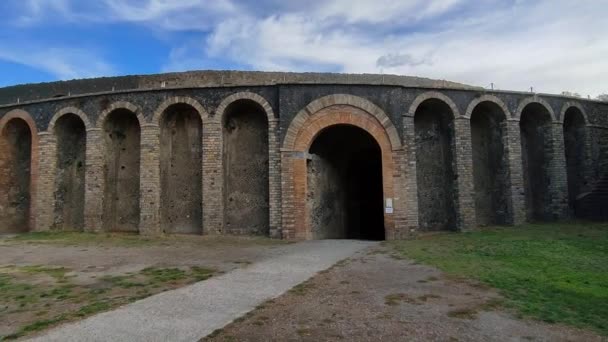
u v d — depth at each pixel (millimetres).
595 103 21234
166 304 7172
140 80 21734
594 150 20844
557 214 19438
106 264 11164
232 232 17328
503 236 15234
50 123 18656
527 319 6461
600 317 6582
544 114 19969
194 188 17703
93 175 17719
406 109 17125
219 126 16953
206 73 21719
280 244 14797
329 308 6980
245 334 5738
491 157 19562
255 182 17562
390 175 16453
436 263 10805
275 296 7711
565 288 8234
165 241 15547
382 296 7734
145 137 17312
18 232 19547
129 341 5457
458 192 17578
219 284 8680
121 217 18250
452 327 6102
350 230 20844
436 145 18797
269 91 16969
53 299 7617
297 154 16484
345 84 16750
